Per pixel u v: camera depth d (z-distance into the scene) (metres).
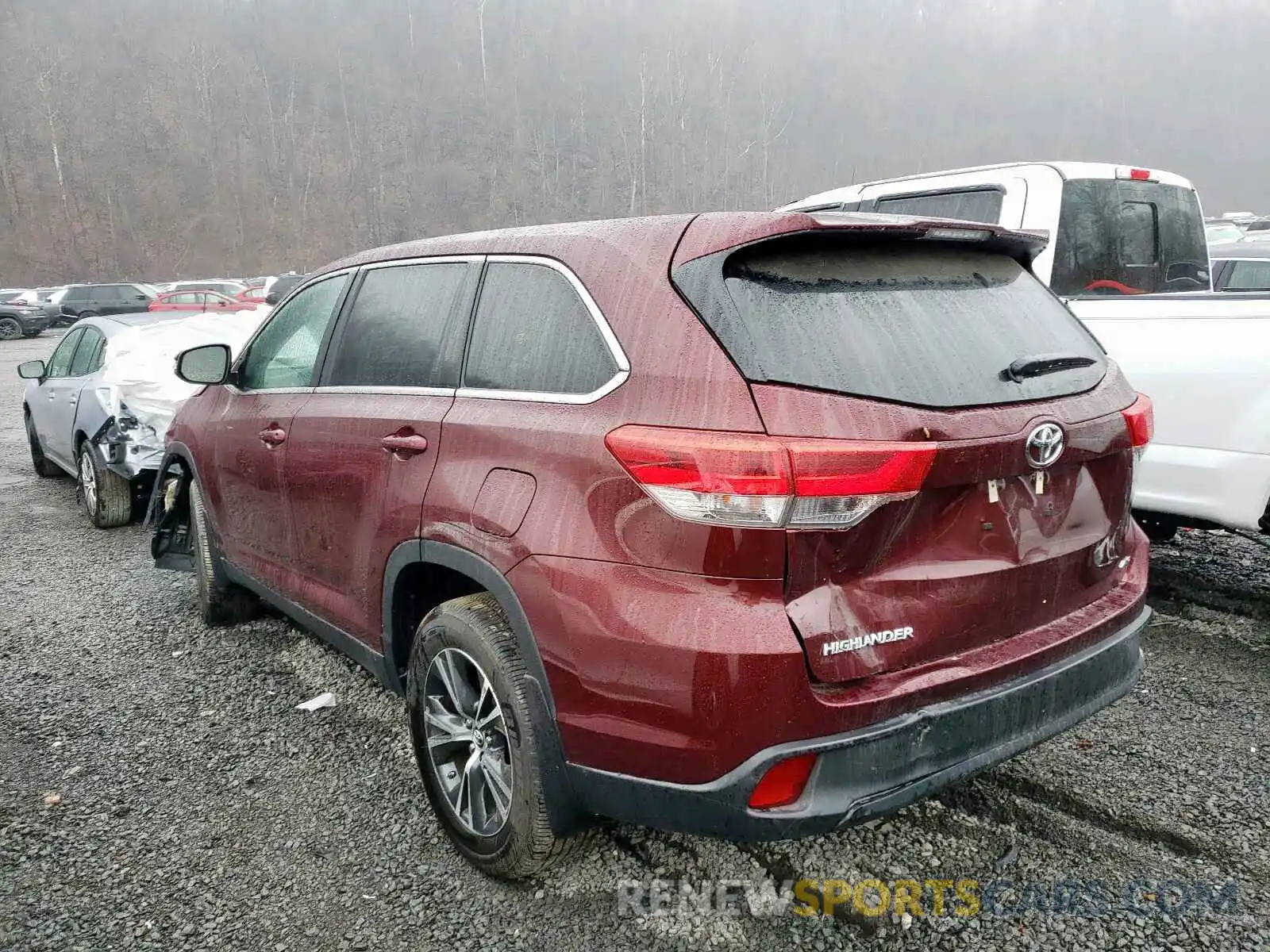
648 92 86.31
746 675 1.97
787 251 2.25
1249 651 4.06
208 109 77.25
